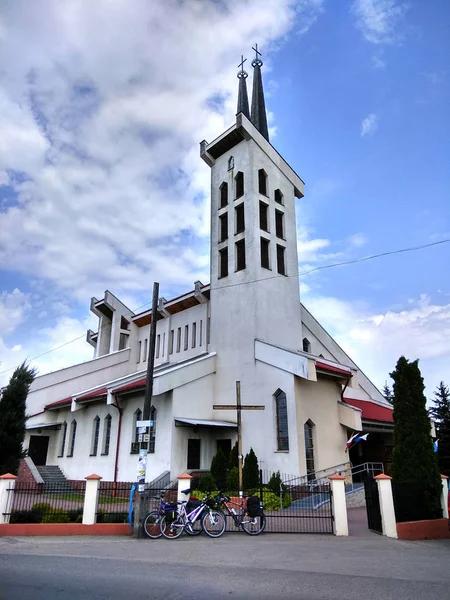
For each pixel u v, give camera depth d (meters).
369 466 26.64
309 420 23.69
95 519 13.98
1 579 7.85
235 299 28.11
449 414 42.34
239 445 18.36
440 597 6.98
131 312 39.59
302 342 29.97
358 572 8.63
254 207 29.08
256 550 11.08
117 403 27.20
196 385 25.94
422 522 13.89
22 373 19.52
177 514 13.52
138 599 6.72
